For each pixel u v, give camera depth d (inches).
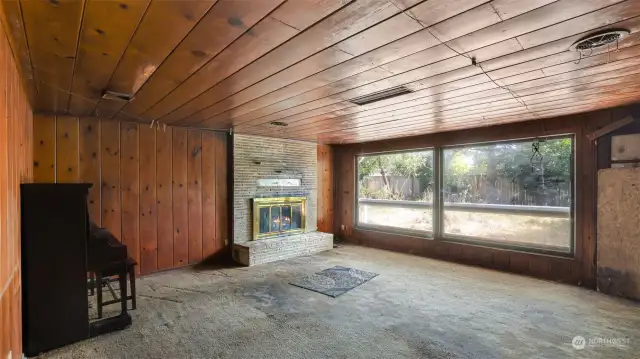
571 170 151.6
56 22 56.9
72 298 94.8
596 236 142.2
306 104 120.6
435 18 57.2
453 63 79.7
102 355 88.4
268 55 73.7
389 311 117.5
